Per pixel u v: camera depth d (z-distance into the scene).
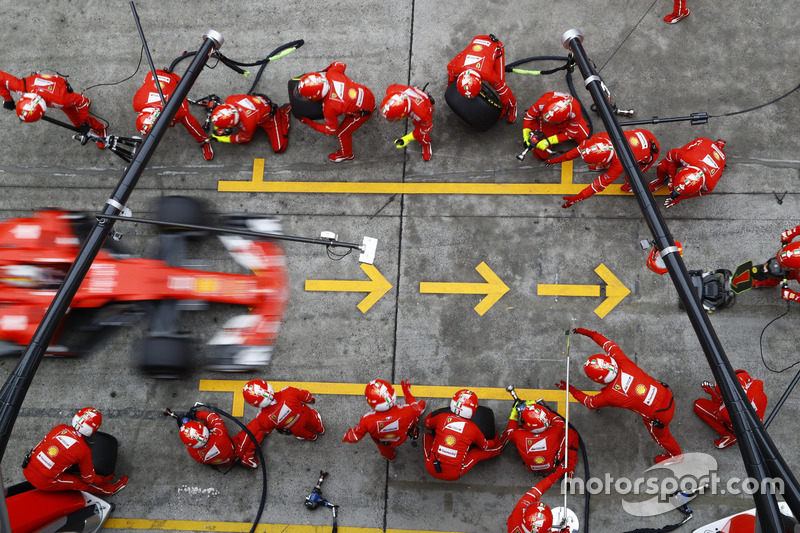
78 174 7.69
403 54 7.79
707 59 7.50
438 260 7.08
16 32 8.28
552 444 5.88
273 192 7.45
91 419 5.84
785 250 5.91
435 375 6.78
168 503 6.60
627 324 6.75
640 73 7.52
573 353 6.72
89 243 4.78
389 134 7.54
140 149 5.27
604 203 7.09
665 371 6.62
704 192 6.45
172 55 8.05
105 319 6.89
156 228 7.34
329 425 6.72
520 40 7.72
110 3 8.30
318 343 6.95
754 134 7.20
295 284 7.13
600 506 6.32
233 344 6.93
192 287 6.55
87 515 6.34
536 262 6.99
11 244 6.52
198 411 6.39
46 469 5.74
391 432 5.74
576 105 6.52
